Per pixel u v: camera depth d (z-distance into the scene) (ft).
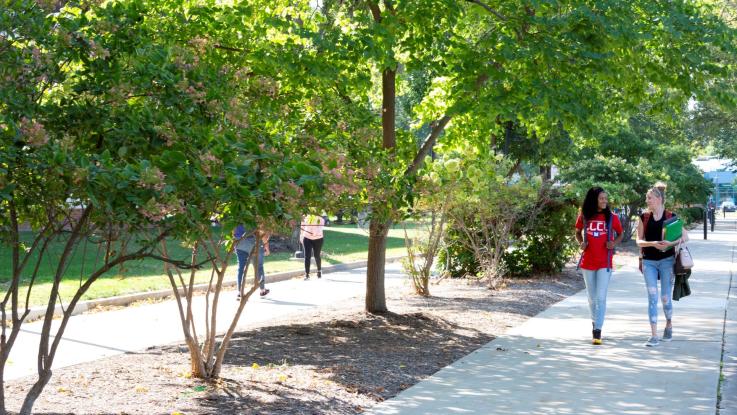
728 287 55.42
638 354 31.45
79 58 18.26
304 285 60.59
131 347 33.40
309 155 20.58
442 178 41.24
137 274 58.65
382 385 26.12
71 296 46.09
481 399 24.25
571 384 26.25
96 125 17.95
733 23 69.26
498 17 38.29
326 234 127.75
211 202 15.10
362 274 70.08
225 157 14.82
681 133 141.38
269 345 32.94
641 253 34.63
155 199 14.29
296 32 32.83
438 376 27.58
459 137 49.78
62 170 14.12
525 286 56.08
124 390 24.44
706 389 25.44
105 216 15.44
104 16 19.03
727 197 382.42
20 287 49.29
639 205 109.60
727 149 168.25
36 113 17.69
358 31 34.27
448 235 61.11
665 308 34.55
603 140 116.47
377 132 28.09
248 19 35.53
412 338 35.14
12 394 24.03
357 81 35.96
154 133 17.28
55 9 19.38
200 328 38.83
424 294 50.96
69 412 21.52
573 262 74.90
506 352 31.99
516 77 36.68
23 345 33.55
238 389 24.75
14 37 17.31
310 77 32.89
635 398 24.30
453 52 37.60
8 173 14.69
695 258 83.25
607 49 36.65
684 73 38.96
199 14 30.68
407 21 36.37
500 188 55.52
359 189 22.09
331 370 27.89
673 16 37.42
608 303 47.21
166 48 19.76
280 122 27.09
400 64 48.73
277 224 16.24
